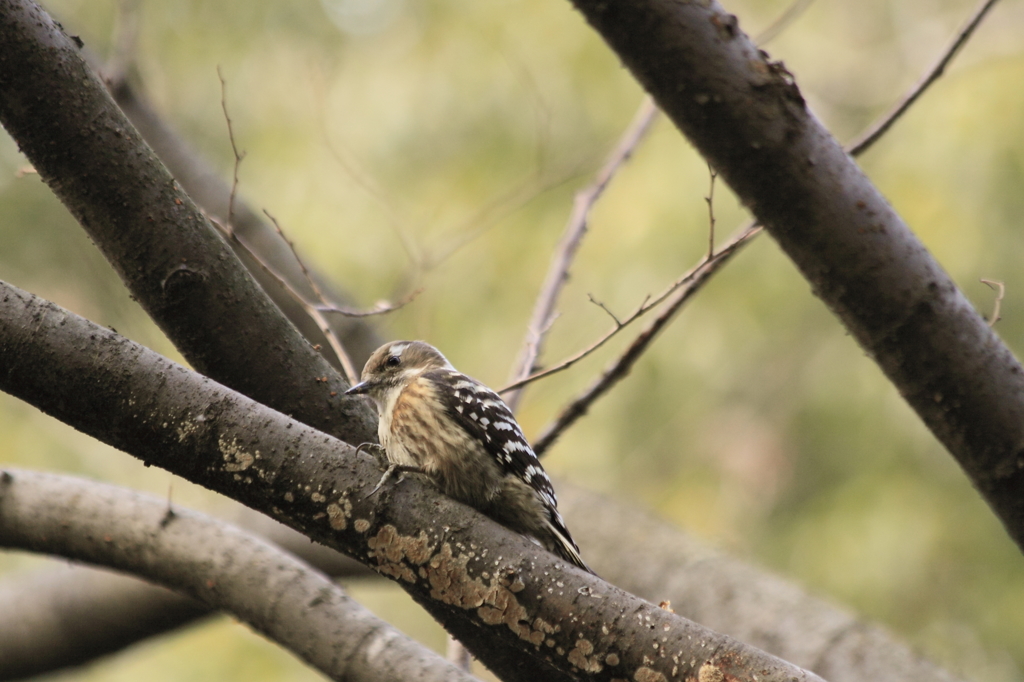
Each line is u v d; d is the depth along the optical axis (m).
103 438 5.13
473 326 16.03
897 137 15.32
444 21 17.08
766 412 16.59
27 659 11.16
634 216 15.19
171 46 17.20
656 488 16.41
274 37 17.52
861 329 5.75
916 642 14.29
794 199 5.49
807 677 4.44
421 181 16.53
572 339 15.12
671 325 16.11
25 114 5.45
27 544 7.79
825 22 19.58
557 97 16.33
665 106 5.46
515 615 4.92
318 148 16.45
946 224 14.29
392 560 5.10
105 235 5.70
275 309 6.07
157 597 10.72
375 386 8.50
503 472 7.54
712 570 8.91
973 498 14.88
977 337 5.68
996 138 14.51
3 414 15.17
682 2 5.23
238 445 5.07
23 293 5.08
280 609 6.80
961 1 19.02
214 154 16.78
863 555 14.83
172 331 5.87
